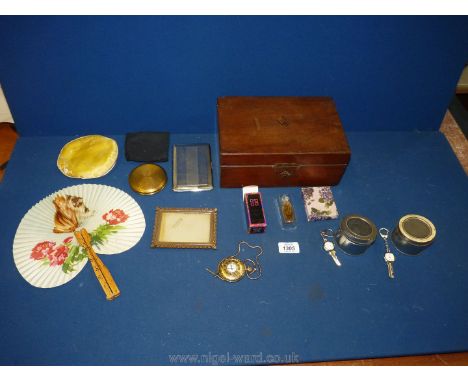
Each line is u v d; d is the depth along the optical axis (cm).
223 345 94
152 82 120
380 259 109
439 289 105
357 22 109
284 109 118
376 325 99
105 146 125
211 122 133
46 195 117
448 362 104
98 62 113
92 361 91
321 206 117
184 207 116
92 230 109
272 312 99
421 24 111
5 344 92
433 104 133
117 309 98
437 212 120
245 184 119
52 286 100
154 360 91
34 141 130
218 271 104
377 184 125
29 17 101
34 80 115
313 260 108
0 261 104
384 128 141
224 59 116
